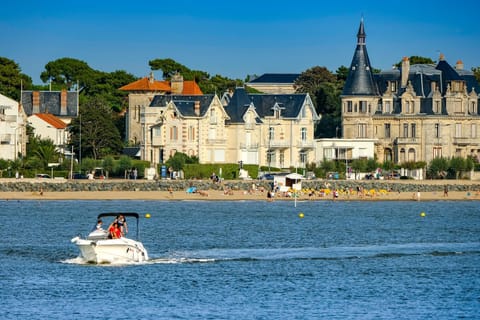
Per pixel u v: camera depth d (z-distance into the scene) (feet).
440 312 531.50
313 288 585.22
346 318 517.55
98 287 577.02
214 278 607.78
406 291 579.48
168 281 595.88
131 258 647.56
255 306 540.52
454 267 655.35
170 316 518.37
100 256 640.99
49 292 564.30
